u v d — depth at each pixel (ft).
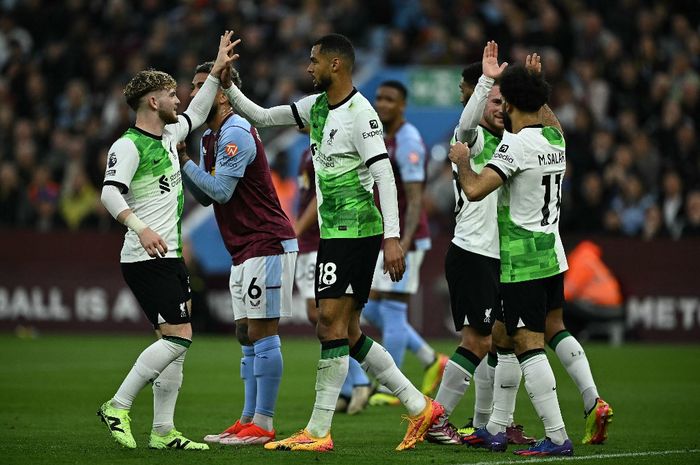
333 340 82.02
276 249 87.71
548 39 242.58
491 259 87.86
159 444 82.33
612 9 252.42
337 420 105.19
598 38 244.01
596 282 197.98
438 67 243.81
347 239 81.61
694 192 201.67
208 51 249.96
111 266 211.82
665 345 195.42
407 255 115.85
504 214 80.74
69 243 213.66
